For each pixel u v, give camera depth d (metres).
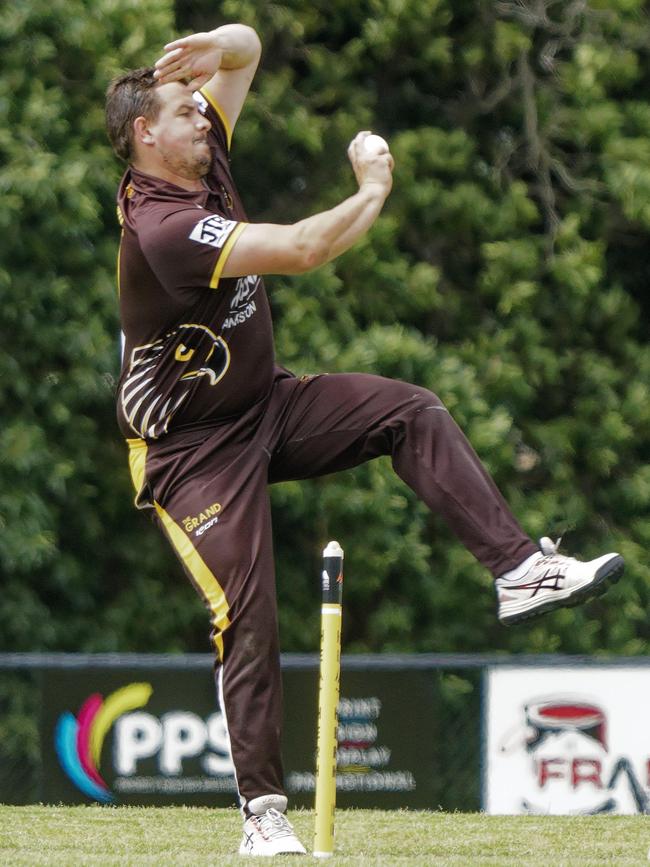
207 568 16.12
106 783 26.39
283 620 40.53
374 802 26.91
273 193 42.66
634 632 42.19
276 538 41.28
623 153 40.12
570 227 40.03
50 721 26.42
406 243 42.41
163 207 15.72
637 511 42.88
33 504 35.44
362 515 38.56
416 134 40.84
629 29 40.62
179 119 15.97
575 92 40.22
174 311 15.84
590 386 41.66
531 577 15.76
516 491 40.44
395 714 27.08
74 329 35.97
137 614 39.91
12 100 35.25
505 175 42.03
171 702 26.59
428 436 16.25
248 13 39.00
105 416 39.12
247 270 15.33
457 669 27.14
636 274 44.97
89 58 36.56
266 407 16.69
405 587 40.56
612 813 26.28
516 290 39.78
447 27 42.16
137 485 16.89
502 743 27.00
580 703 27.02
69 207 35.00
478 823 22.19
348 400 16.61
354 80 42.09
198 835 20.25
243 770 16.16
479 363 40.12
